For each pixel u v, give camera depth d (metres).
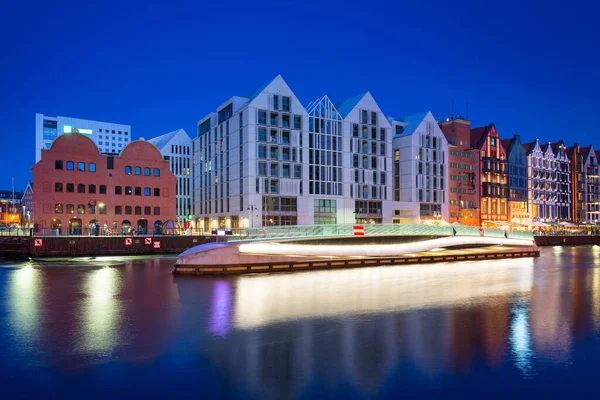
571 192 142.75
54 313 23.97
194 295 29.41
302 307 25.59
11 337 19.19
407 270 44.91
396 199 108.06
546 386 14.05
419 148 106.06
